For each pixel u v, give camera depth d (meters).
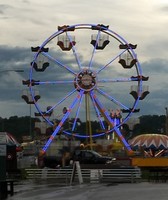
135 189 21.73
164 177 31.45
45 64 53.06
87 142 57.97
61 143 58.19
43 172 31.34
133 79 54.19
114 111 53.84
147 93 53.75
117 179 29.33
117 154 56.50
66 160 43.88
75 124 54.03
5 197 19.16
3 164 20.31
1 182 20.06
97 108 54.50
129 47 55.00
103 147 58.31
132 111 53.59
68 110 53.16
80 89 54.56
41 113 52.28
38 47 53.47
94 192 20.48
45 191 21.84
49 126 52.38
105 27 55.91
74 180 29.14
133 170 30.12
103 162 42.53
